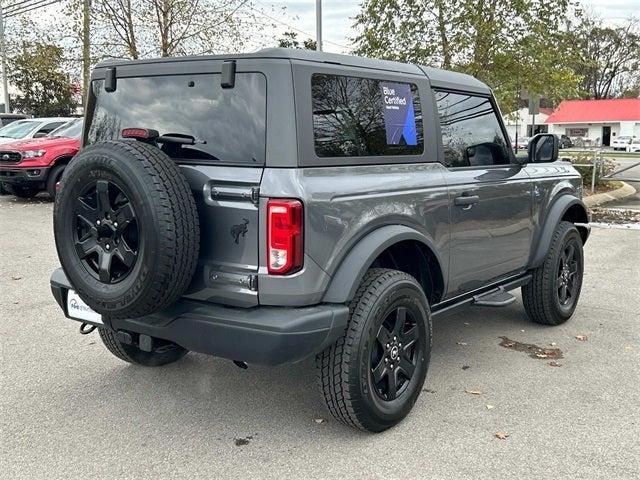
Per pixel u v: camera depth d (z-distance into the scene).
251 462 3.22
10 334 5.19
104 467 3.18
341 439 3.46
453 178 4.02
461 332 5.31
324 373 3.30
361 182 3.32
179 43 15.60
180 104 3.36
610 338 5.14
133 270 2.96
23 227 10.45
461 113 4.31
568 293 5.59
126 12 15.45
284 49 3.11
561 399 3.95
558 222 5.23
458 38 12.84
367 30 13.55
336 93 3.31
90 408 3.84
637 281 7.04
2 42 20.67
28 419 3.69
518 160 4.85
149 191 2.87
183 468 3.17
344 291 3.15
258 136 3.06
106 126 3.72
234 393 4.07
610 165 17.19
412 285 3.56
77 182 3.08
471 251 4.22
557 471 3.12
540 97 13.76
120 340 3.67
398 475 3.09
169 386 4.18
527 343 5.02
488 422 3.64
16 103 37.22
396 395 3.57
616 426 3.59
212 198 3.10
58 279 3.78
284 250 2.96
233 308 3.11
